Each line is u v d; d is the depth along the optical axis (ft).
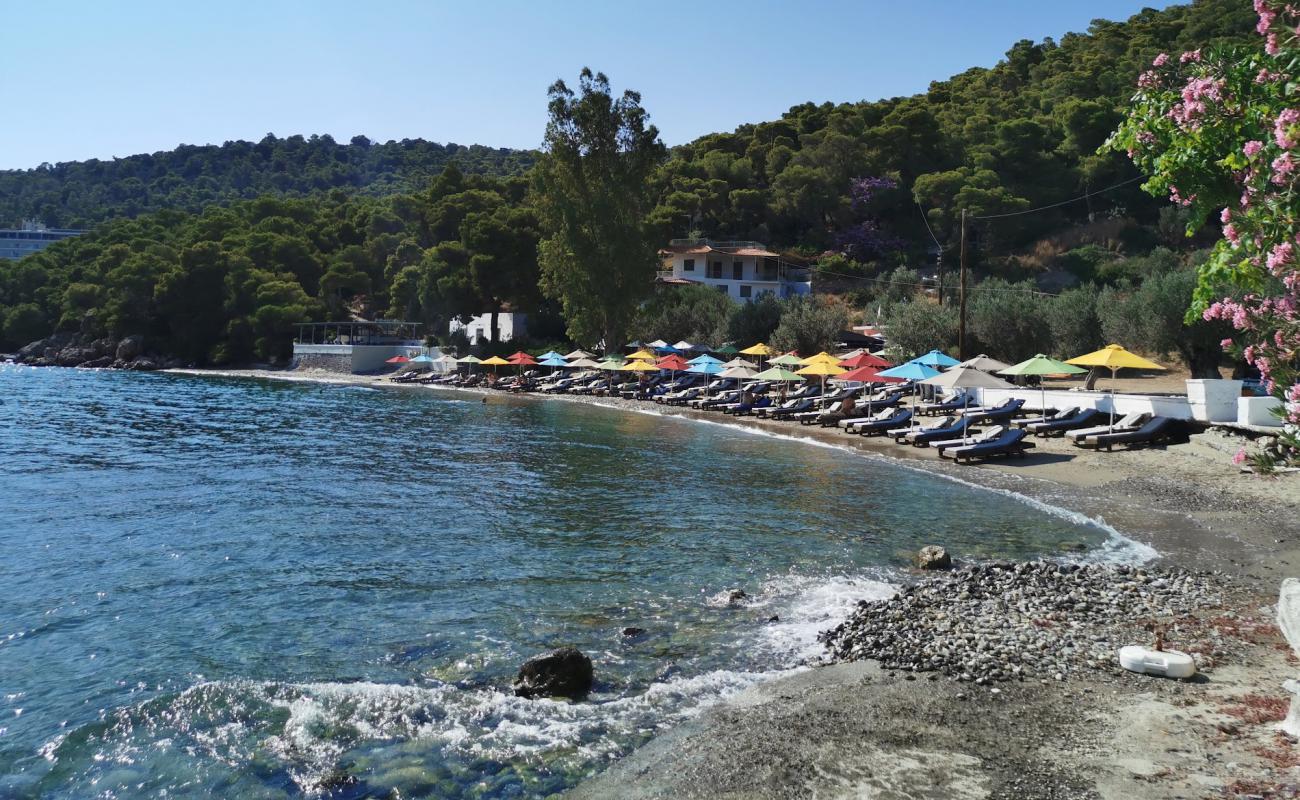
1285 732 22.86
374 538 50.34
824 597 37.99
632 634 33.40
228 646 32.58
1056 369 84.64
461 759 23.47
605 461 82.79
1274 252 20.16
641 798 20.77
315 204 432.25
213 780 22.68
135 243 374.22
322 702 27.30
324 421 124.57
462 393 186.60
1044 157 279.69
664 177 331.98
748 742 23.44
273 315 283.79
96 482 70.64
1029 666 28.68
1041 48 399.03
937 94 366.43
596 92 183.52
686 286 244.63
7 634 33.91
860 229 299.38
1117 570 41.22
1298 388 20.29
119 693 28.25
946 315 142.61
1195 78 28.81
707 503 60.80
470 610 36.81
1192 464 69.56
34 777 22.98
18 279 378.73
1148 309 112.27
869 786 20.62
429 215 310.65
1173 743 22.49
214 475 74.43
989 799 19.80
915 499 62.03
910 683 27.43
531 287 244.83
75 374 265.34
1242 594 37.04
